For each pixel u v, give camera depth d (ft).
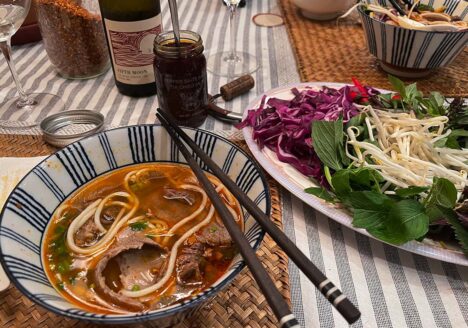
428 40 1.99
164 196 1.35
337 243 1.37
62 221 1.24
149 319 0.84
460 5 2.46
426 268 1.30
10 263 0.96
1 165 1.51
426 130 1.61
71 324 1.09
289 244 0.95
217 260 1.15
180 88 1.73
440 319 1.17
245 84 2.10
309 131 1.58
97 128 1.78
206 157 1.29
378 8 2.31
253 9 3.15
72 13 2.02
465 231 1.23
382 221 1.25
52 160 1.25
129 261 1.16
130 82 2.05
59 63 2.22
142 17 1.86
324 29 2.76
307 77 2.23
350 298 1.21
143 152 1.41
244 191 1.22
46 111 1.99
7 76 2.31
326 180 1.47
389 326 1.15
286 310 0.78
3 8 1.84
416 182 1.44
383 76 2.25
